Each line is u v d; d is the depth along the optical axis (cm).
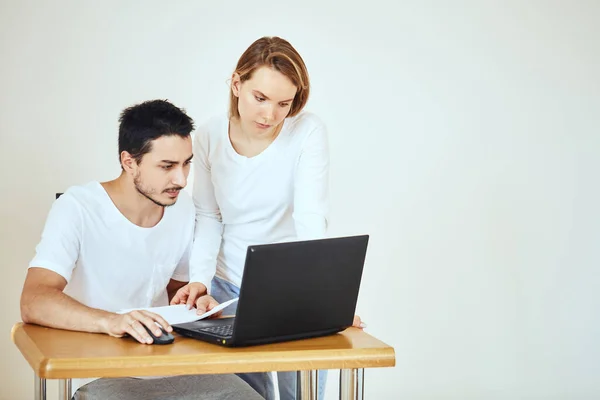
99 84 365
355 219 386
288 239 244
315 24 379
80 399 200
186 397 194
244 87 215
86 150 365
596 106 401
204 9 372
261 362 166
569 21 397
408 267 391
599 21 399
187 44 372
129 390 196
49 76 361
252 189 235
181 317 194
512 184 397
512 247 398
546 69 397
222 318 197
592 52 400
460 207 394
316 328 183
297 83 213
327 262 178
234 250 244
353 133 384
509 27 393
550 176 399
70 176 364
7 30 357
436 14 388
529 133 397
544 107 398
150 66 369
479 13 391
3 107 358
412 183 389
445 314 395
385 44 384
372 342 181
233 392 197
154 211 215
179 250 227
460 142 392
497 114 394
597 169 402
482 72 392
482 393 399
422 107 389
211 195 243
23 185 360
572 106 399
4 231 359
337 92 382
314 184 229
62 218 203
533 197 399
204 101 374
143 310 182
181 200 225
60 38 361
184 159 201
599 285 404
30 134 360
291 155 231
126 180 208
